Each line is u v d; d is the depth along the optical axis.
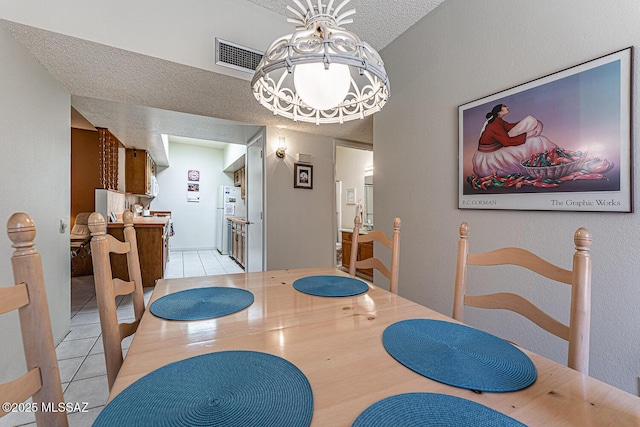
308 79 1.20
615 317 1.29
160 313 1.04
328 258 3.86
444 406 0.55
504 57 1.70
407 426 0.50
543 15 1.52
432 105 2.17
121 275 3.69
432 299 2.19
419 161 2.29
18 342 1.65
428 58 2.20
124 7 1.77
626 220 1.25
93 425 0.49
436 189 2.15
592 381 0.65
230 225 6.30
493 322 1.80
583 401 0.58
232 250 6.05
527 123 1.58
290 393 0.59
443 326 0.95
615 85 1.27
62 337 2.25
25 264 0.59
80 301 3.13
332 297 1.26
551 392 0.61
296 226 3.62
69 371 1.82
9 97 1.58
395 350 0.78
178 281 1.51
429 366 0.70
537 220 1.56
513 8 1.66
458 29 1.97
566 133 1.43
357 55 1.01
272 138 3.46
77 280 3.99
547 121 1.50
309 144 3.72
